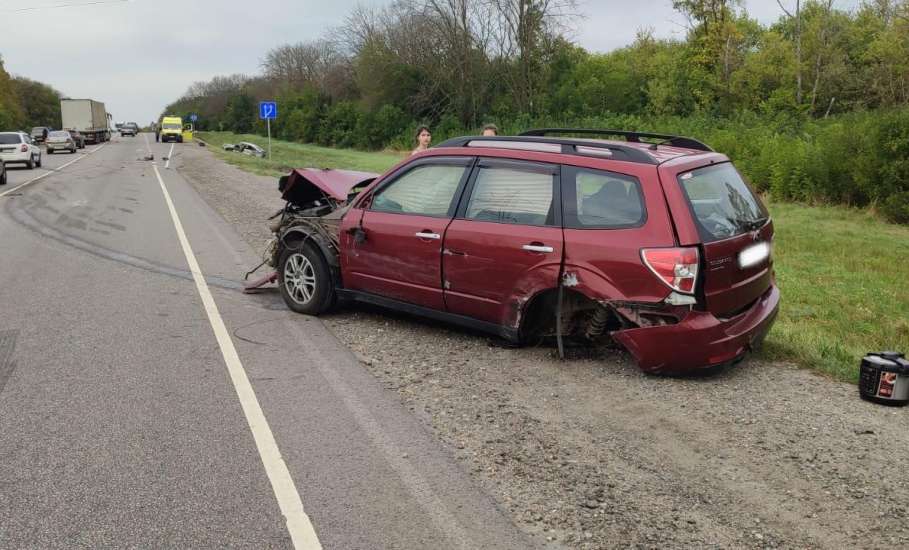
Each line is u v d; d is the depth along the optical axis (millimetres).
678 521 3160
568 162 5023
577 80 49906
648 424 4164
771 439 3984
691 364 4609
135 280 8078
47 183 23188
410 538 2998
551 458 3742
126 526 3072
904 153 15141
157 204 16500
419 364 5195
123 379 4859
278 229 6785
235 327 6152
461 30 51094
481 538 3004
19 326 6156
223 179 24438
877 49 30328
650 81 44469
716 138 22828
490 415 4281
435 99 56344
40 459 3689
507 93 52344
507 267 5094
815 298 7957
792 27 42250
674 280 4480
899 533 3080
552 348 5500
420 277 5633
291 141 78562
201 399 4512
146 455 3738
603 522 3139
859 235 13031
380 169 32906
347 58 70000
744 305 4934
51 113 118125
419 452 3797
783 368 5176
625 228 4680
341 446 3857
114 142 71188
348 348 5582
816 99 35750
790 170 18109
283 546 2936
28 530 3039
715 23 42281
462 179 5508
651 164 4715
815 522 3164
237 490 3387
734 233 4777
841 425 4184
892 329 6727
